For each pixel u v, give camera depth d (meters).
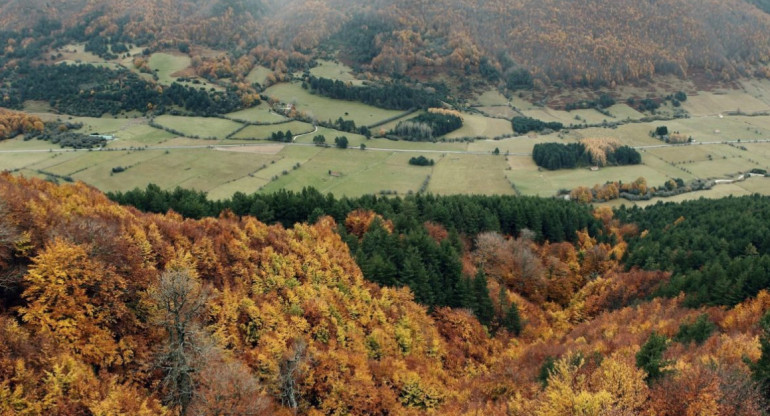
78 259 60.03
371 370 78.44
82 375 51.19
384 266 104.50
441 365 91.25
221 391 54.50
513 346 100.50
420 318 97.69
